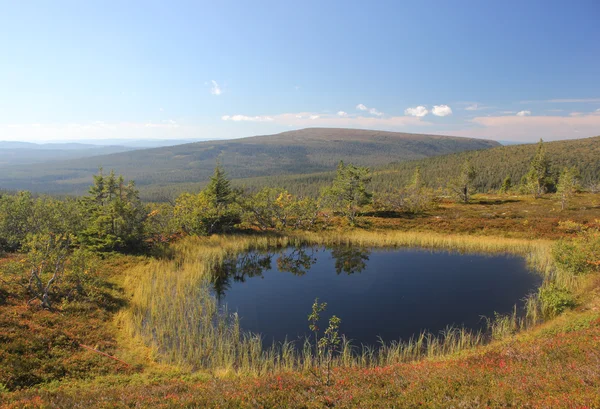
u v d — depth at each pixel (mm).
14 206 26672
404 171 191375
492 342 14562
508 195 71812
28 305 14758
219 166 39938
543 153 69375
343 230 39062
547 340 11047
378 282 23578
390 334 16109
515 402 6621
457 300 20047
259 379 10023
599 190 64062
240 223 38469
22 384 10172
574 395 6418
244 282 23984
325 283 23656
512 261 27984
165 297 18891
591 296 17016
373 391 8141
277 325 17188
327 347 14773
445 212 48969
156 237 30906
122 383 10859
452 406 6777
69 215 27766
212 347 14414
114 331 14750
